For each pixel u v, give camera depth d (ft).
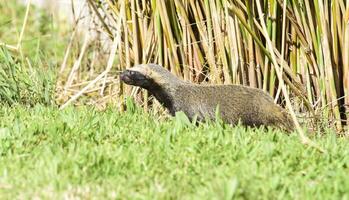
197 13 38.58
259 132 33.71
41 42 58.13
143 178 26.76
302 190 25.75
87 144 30.86
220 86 36.65
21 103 41.29
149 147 30.66
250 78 38.17
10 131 32.68
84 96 44.57
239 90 36.27
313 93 37.91
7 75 42.09
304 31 37.11
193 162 28.81
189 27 38.93
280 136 32.86
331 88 36.76
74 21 45.60
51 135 32.30
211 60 38.40
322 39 36.55
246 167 27.55
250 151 30.32
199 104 36.76
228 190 24.30
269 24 37.14
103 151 29.50
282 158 29.25
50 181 26.35
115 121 35.65
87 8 45.44
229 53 38.01
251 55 37.78
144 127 34.63
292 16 36.99
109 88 43.16
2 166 28.04
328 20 36.58
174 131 32.73
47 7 59.26
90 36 47.98
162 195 25.04
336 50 36.68
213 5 37.68
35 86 42.37
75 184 26.37
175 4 38.75
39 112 37.91
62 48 55.42
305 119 36.60
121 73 37.83
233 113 36.17
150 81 37.27
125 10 39.58
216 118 35.32
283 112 35.96
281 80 31.89
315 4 36.27
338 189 25.58
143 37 39.83
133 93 40.88
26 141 31.50
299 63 37.78
